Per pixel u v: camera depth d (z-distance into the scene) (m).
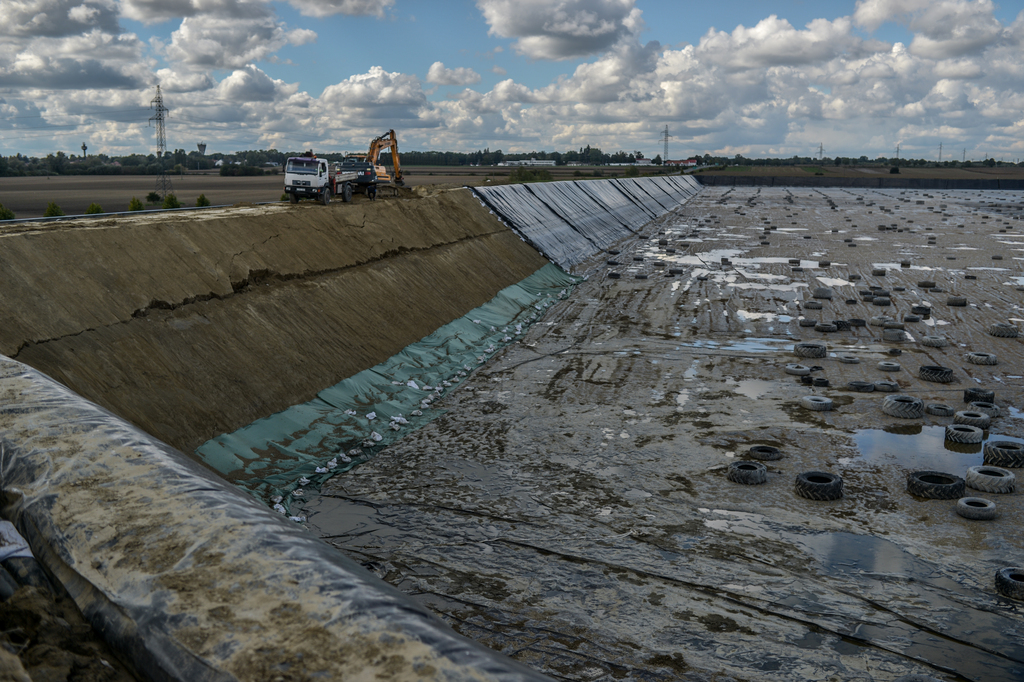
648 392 17.47
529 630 7.98
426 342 20.55
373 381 16.81
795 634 7.92
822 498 11.46
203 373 13.16
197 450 11.67
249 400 13.45
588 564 9.48
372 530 10.46
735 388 17.75
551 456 13.45
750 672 7.25
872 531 10.41
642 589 8.86
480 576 9.17
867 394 17.22
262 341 15.27
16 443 5.62
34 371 7.29
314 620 3.82
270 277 17.92
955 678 7.16
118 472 5.34
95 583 4.24
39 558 4.57
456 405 16.56
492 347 21.97
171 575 4.20
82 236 13.84
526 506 11.30
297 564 4.32
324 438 13.68
